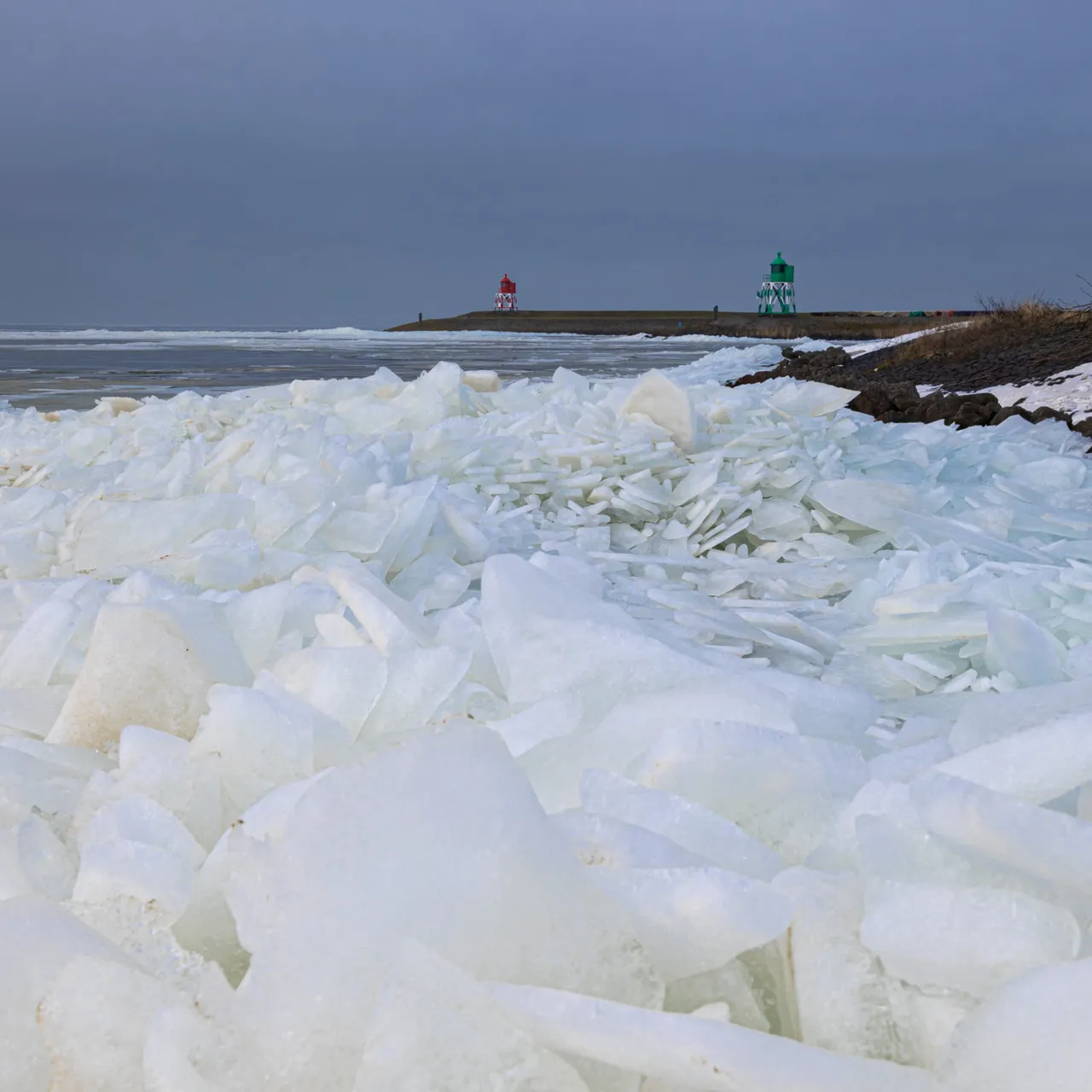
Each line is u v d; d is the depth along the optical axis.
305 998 0.91
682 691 1.42
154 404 6.63
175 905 1.18
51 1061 0.98
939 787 0.98
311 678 1.72
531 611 1.75
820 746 1.27
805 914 1.01
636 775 1.26
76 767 1.68
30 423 6.76
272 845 1.07
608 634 1.67
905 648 2.85
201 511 3.16
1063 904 0.96
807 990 0.96
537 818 1.00
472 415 5.77
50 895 1.26
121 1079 0.95
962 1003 0.93
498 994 0.86
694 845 1.11
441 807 0.98
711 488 4.37
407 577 3.22
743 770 1.23
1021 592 2.94
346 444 4.54
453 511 3.57
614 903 0.99
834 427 5.19
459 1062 0.84
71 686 2.08
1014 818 0.90
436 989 0.87
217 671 1.85
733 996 1.00
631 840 1.04
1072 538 3.88
